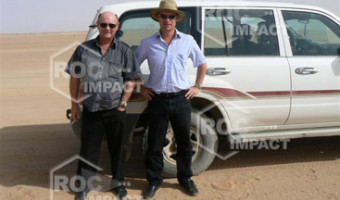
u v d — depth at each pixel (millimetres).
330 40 4570
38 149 5379
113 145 3850
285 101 4316
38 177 4363
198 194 3904
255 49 4297
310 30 4531
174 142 4156
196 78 3830
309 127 4520
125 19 4121
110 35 3508
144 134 4164
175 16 3514
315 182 4172
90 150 3799
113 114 3693
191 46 3688
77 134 4172
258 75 4211
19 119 7156
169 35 3598
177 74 3637
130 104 3963
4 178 4320
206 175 4406
